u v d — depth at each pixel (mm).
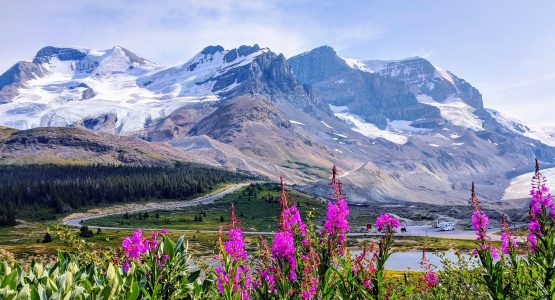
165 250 9492
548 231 8578
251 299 8727
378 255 8141
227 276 8164
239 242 8445
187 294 9414
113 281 8133
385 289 8391
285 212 8789
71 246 12273
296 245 8719
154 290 8812
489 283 8836
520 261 9234
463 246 125625
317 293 8164
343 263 8219
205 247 80688
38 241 143875
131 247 9789
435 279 12352
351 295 7941
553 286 8141
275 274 8430
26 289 7617
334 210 8555
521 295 8891
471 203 9266
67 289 8070
